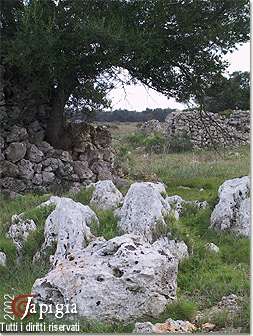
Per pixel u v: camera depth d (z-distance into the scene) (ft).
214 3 50.60
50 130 53.06
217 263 28.40
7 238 30.71
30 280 26.00
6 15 48.73
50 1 46.09
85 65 49.03
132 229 29.09
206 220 35.40
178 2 49.57
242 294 24.29
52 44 43.60
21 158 49.83
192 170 62.34
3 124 49.90
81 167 52.54
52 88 52.60
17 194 47.75
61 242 27.55
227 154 82.74
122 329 21.18
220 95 56.44
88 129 55.52
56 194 48.73
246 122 94.68
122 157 72.43
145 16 48.88
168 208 31.45
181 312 22.22
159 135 99.71
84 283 21.97
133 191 30.35
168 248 27.40
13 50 44.86
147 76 53.78
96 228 29.71
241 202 34.35
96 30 44.14
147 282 22.11
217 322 21.49
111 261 22.57
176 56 52.06
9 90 51.24
